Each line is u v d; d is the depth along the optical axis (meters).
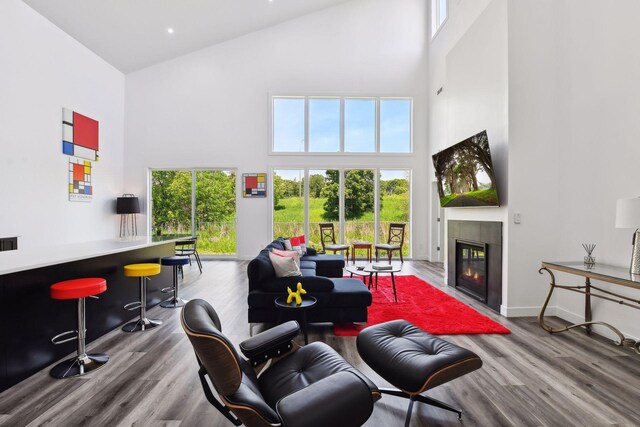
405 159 7.25
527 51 3.46
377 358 1.85
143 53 6.61
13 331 2.15
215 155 7.14
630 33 2.72
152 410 1.85
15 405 1.90
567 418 1.79
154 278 3.94
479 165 3.74
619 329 2.82
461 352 1.76
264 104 7.15
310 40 7.20
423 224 7.26
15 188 4.49
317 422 1.06
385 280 5.23
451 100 4.89
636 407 1.89
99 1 5.03
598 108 3.01
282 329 1.77
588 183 3.12
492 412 1.84
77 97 5.66
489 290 3.83
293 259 3.26
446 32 6.16
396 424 1.75
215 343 1.09
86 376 2.25
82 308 2.39
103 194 6.39
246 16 6.54
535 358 2.52
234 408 1.18
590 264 2.89
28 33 4.67
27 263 2.11
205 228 7.25
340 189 7.23
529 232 3.48
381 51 7.23
